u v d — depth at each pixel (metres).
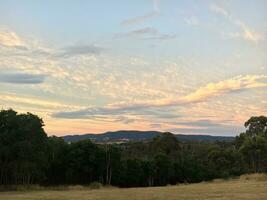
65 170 79.94
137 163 90.88
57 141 81.38
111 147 85.19
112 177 85.44
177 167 100.31
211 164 115.38
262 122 129.12
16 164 61.00
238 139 133.38
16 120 60.12
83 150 80.12
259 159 112.12
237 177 91.31
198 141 166.50
